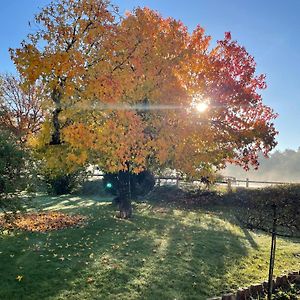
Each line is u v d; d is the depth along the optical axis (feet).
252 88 46.21
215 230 46.39
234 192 71.87
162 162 42.86
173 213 61.16
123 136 40.68
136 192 73.77
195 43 45.55
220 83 43.93
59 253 30.30
